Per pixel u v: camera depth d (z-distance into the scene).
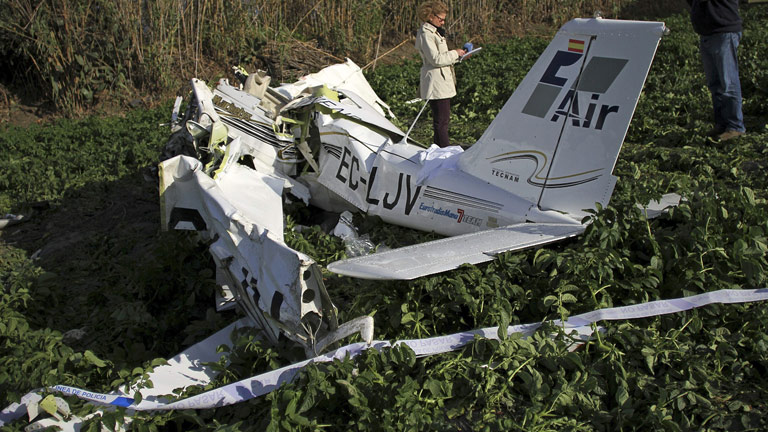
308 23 15.10
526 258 4.27
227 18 13.78
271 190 5.30
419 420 3.04
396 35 16.22
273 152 6.07
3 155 9.20
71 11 11.87
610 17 19.39
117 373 3.96
